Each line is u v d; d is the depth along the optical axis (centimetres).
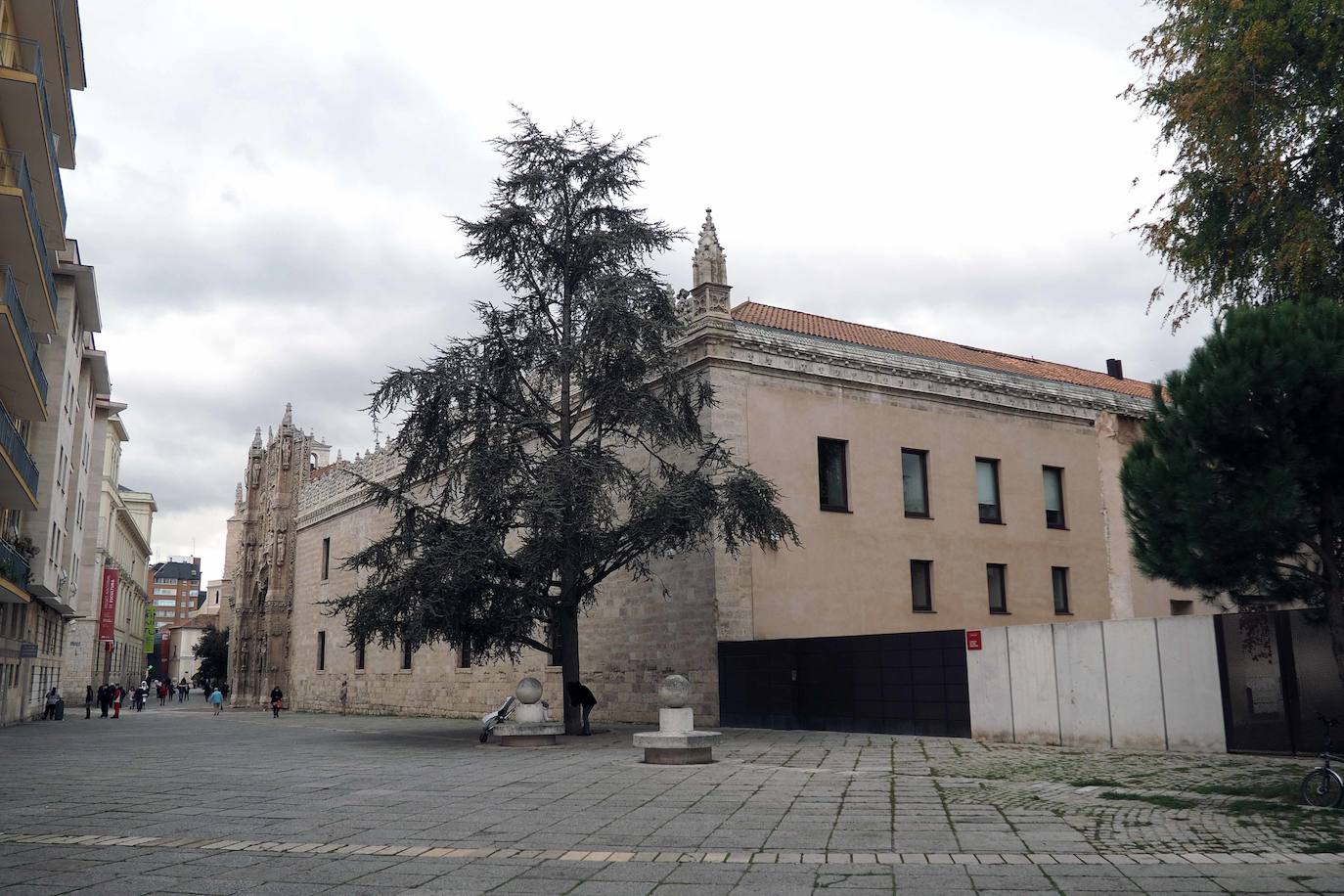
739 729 2558
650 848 912
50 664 5138
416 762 1844
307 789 1402
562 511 2211
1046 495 3550
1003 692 1988
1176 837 933
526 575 2252
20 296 2909
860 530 3016
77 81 3209
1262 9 1595
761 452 2853
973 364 3622
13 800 1317
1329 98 1559
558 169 2614
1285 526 1140
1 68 2364
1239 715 1586
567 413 2589
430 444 2517
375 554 2464
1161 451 1253
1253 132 1636
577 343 2438
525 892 734
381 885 759
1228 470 1196
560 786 1391
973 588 3231
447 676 4147
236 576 7244
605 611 3144
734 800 1225
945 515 3222
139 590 12400
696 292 2895
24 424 3634
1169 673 1688
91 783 1548
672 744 1683
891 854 872
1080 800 1182
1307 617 1256
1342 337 1130
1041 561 3431
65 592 4578
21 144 2627
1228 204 1705
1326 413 1130
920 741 2034
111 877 791
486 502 2330
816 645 2444
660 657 2881
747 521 2395
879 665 2280
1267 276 1659
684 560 2828
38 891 741
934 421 3269
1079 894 713
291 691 5931
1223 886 733
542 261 2603
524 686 2209
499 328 2548
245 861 859
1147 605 2798
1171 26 1795
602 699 3111
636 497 2334
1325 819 1005
